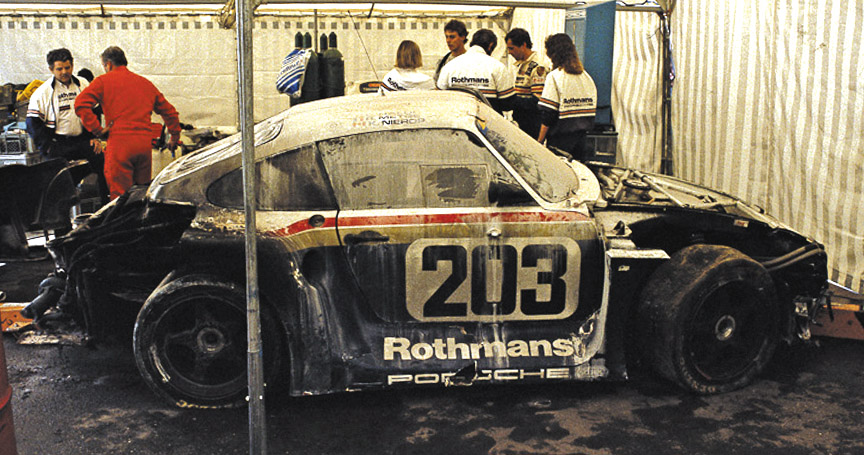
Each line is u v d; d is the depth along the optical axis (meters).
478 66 6.38
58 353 4.63
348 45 10.23
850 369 4.29
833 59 5.54
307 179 3.75
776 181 6.32
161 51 10.05
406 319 3.76
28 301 5.49
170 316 3.73
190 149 9.19
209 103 10.23
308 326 3.68
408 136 3.80
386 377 3.73
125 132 6.74
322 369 3.72
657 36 8.18
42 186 6.39
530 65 7.12
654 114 8.35
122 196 4.57
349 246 3.69
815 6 5.69
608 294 3.75
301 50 8.11
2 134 7.49
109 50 6.77
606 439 3.49
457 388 4.07
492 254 3.72
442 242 3.70
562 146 6.50
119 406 3.89
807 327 4.25
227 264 3.69
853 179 5.42
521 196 3.76
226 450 3.44
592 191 4.07
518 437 3.53
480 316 3.78
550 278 3.76
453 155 3.79
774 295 3.92
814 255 4.14
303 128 3.84
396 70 6.45
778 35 6.17
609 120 7.65
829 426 3.61
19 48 9.85
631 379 4.14
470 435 3.55
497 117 4.20
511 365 3.76
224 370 3.84
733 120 6.89
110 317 4.27
